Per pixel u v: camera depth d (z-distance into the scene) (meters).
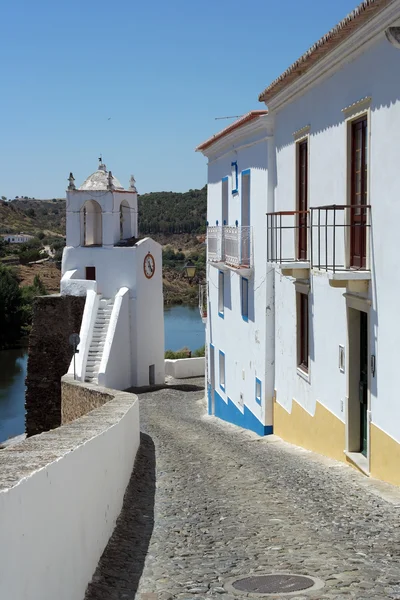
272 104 16.95
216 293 25.25
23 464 5.27
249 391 20.23
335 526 8.35
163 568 7.09
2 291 68.81
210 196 25.83
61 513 5.55
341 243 12.45
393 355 10.35
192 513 9.41
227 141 21.55
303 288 15.13
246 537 8.06
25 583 4.46
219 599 6.05
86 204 36.94
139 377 35.75
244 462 13.41
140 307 35.78
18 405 42.09
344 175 12.24
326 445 13.78
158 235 122.50
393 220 10.23
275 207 17.59
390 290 10.38
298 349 15.84
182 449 15.56
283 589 6.13
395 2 9.48
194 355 44.25
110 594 6.32
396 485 10.35
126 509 9.73
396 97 10.04
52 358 34.38
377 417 11.06
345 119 12.14
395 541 7.61
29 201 195.62
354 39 11.23
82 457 6.55
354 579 6.30
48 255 117.56
